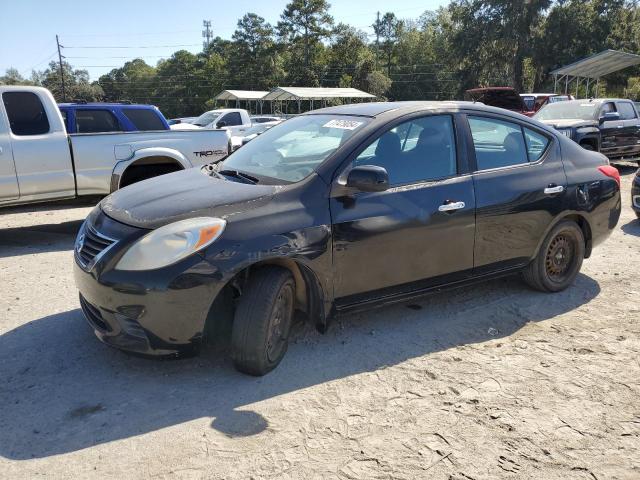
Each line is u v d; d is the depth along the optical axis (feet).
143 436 9.75
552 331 14.39
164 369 12.10
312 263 11.83
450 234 13.94
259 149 14.75
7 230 25.99
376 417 10.46
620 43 165.37
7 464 8.96
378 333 14.15
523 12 167.32
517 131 15.81
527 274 16.63
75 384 11.46
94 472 8.82
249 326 11.29
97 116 25.55
